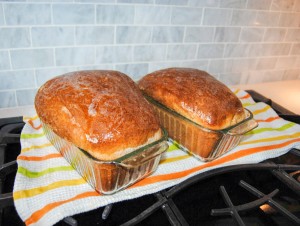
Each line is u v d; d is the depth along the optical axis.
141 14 0.71
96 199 0.45
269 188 0.54
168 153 0.58
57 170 0.51
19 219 0.44
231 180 0.56
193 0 0.75
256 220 0.47
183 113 0.55
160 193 0.48
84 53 0.71
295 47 0.99
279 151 0.60
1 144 0.58
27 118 0.66
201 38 0.82
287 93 0.96
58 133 0.48
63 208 0.43
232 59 0.91
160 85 0.61
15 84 0.68
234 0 0.80
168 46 0.79
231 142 0.57
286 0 0.87
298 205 0.51
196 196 0.51
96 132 0.43
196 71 0.65
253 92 0.91
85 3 0.65
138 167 0.46
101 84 0.50
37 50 0.66
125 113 0.45
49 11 0.63
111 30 0.70
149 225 0.44
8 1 0.58
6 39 0.62
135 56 0.77
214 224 0.45
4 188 0.49
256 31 0.89
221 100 0.55
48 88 0.52
